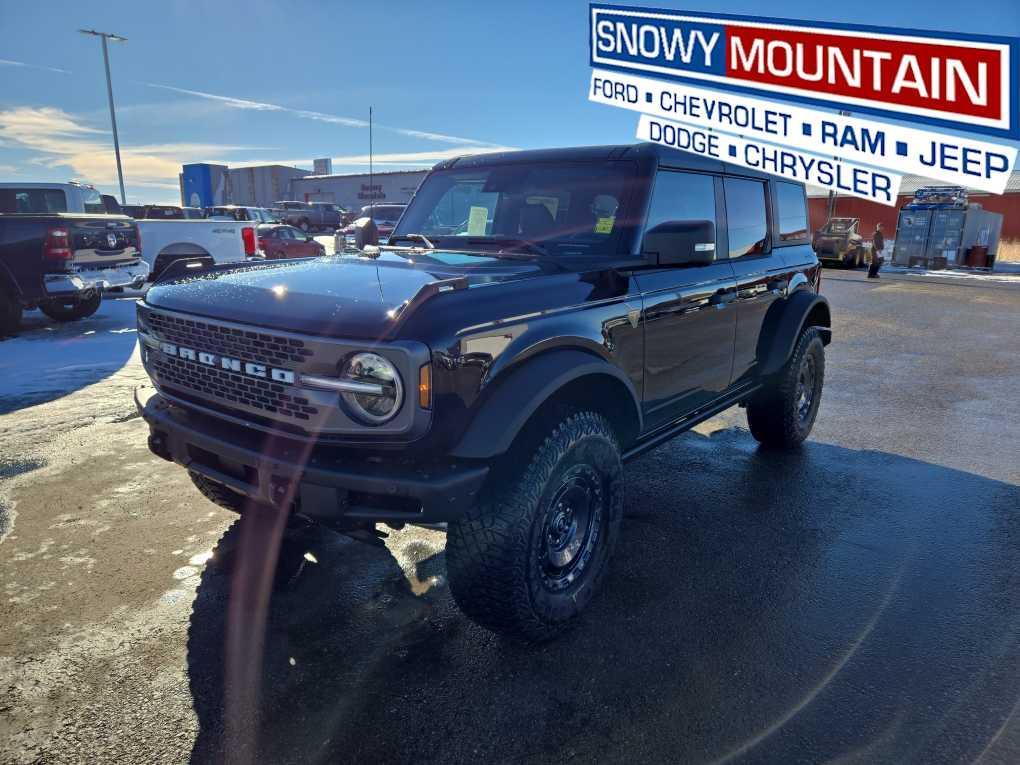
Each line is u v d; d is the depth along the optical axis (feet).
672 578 10.98
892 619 9.91
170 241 39.86
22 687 8.26
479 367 7.95
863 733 7.65
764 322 14.90
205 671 8.62
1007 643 9.36
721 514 13.42
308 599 10.28
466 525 8.27
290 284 8.99
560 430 8.72
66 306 34.22
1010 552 12.00
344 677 8.54
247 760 7.21
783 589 10.68
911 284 63.26
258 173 167.12
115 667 8.65
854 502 14.07
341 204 158.30
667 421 12.14
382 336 7.48
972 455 17.03
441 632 9.50
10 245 28.86
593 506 9.61
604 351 9.73
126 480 14.52
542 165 12.19
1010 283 65.51
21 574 10.84
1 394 20.76
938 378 25.67
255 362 8.34
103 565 11.13
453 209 12.88
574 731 7.66
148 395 10.59
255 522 12.20
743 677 8.59
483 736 7.58
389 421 7.53
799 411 17.08
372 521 7.72
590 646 9.22
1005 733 7.66
